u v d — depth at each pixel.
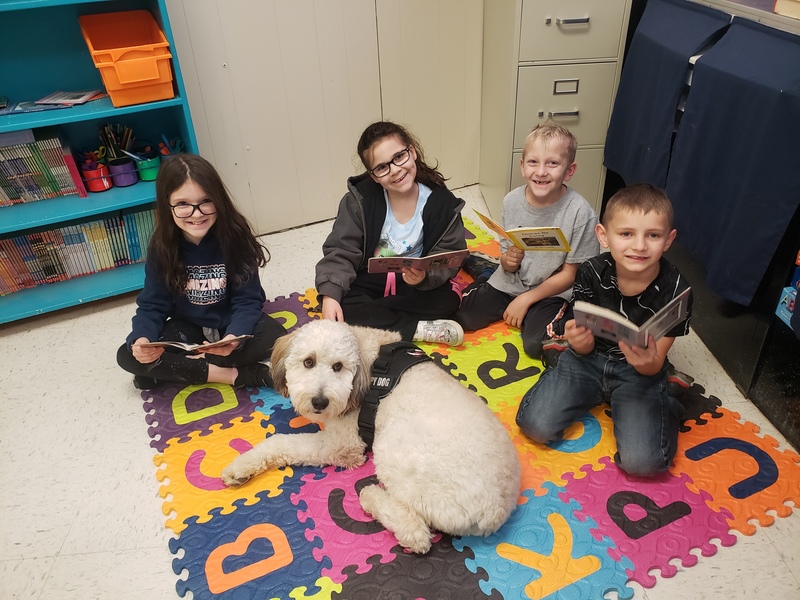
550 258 2.29
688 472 1.75
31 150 2.44
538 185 2.18
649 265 1.67
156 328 2.11
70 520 1.73
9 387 2.25
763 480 1.71
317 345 1.63
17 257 2.55
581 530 1.60
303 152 3.09
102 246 2.69
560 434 1.86
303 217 3.25
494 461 1.48
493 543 1.57
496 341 2.33
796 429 1.79
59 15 2.51
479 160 3.51
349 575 1.51
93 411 2.12
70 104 2.45
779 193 1.69
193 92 2.74
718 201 1.97
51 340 2.50
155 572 1.57
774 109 1.69
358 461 1.79
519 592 1.46
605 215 1.73
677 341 2.28
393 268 2.11
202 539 1.64
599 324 1.62
